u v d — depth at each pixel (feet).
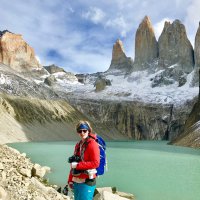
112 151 201.36
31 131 342.03
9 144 247.09
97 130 525.34
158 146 278.05
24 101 417.49
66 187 23.89
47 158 135.95
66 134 388.37
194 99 634.84
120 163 126.11
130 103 634.43
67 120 443.73
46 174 86.94
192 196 65.36
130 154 173.58
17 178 42.34
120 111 611.47
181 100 650.02
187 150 210.79
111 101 636.89
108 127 577.43
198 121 301.22
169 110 629.51
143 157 154.81
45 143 270.46
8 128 310.65
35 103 431.02
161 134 607.37
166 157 153.58
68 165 110.63
